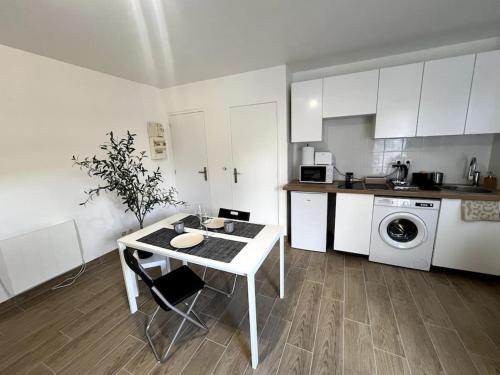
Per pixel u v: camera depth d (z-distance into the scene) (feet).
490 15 6.01
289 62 9.10
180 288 5.25
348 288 7.06
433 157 8.78
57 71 7.92
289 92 10.01
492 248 6.82
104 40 6.68
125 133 10.45
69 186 8.40
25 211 7.31
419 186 8.21
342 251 9.12
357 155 9.93
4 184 6.85
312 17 5.89
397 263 8.08
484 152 8.09
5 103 6.76
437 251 7.46
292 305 6.42
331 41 7.30
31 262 7.07
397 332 5.40
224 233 6.03
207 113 11.36
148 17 5.61
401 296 6.61
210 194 12.37
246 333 5.55
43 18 5.44
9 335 5.79
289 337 5.36
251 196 11.30
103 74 9.41
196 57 8.20
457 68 7.07
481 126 7.11
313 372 4.54
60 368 4.87
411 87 7.66
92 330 5.84
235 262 4.58
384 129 8.21
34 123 7.40
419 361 4.69
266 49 7.79
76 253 8.28
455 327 5.48
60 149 8.11
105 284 7.82
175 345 5.27
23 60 7.08
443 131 7.51
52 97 7.82
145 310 6.51
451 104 7.29
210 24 6.05
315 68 9.94
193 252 5.06
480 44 7.61
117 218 10.19
